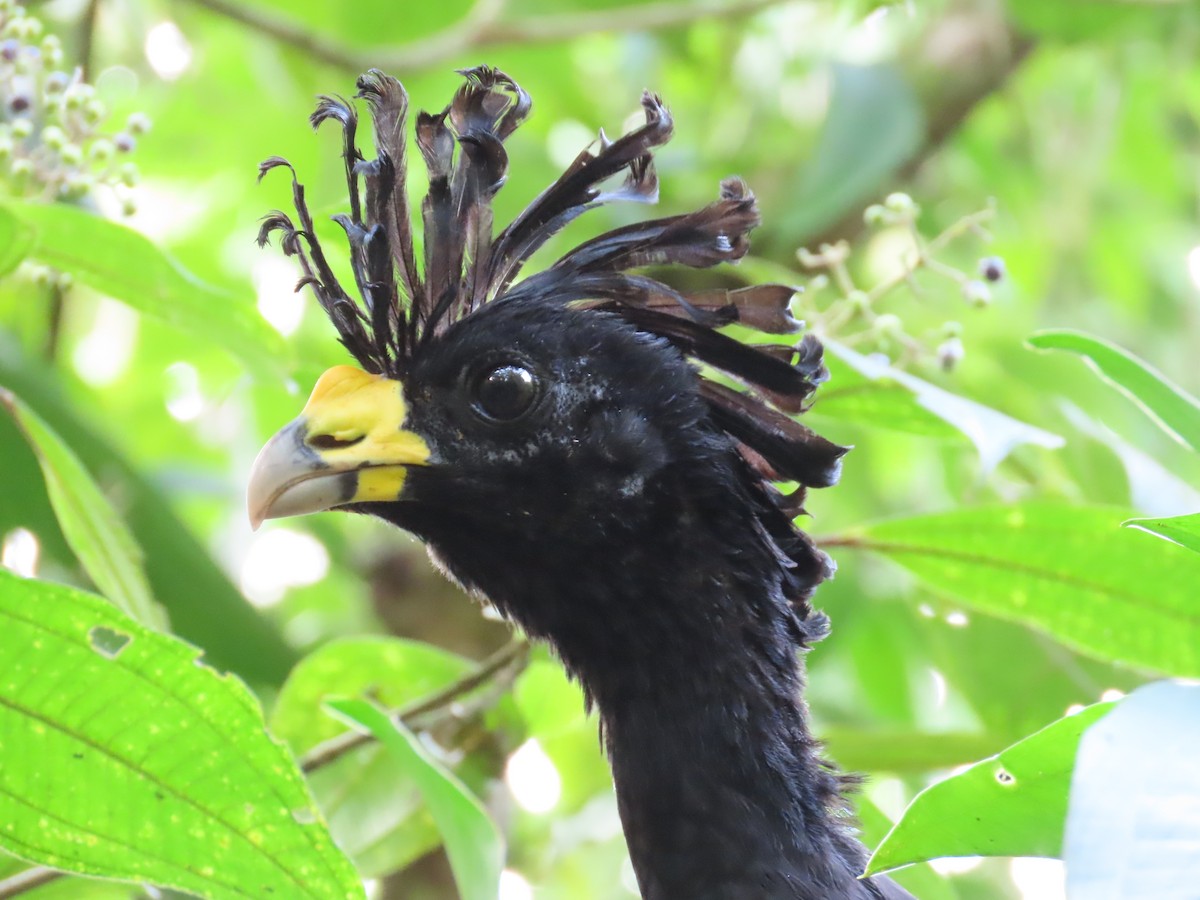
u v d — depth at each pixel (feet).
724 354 21.30
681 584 20.72
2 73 22.47
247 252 41.04
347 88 38.60
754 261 31.40
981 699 29.40
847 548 24.43
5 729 18.02
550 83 41.63
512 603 21.53
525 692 27.12
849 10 39.32
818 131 37.29
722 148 42.45
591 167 21.39
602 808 33.76
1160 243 48.26
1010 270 46.01
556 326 20.70
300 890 18.72
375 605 36.96
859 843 21.11
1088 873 12.31
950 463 31.91
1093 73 45.65
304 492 20.27
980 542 23.73
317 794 26.02
